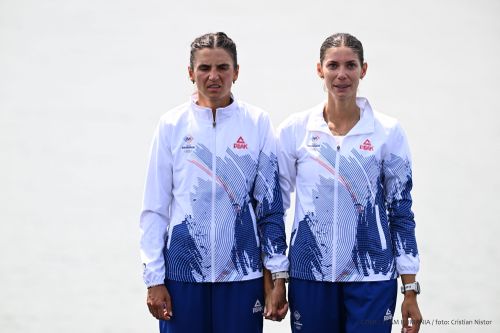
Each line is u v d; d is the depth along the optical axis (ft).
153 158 23.12
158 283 22.59
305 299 23.25
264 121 23.31
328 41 23.12
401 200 23.45
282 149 23.73
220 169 22.70
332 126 23.40
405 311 23.15
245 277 22.63
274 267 22.68
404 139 23.50
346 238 22.94
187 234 22.59
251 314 22.79
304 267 23.16
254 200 23.30
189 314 22.65
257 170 23.13
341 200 22.99
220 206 22.63
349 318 23.09
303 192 23.40
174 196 23.04
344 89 22.82
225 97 23.00
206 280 22.53
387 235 23.27
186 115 23.04
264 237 22.91
